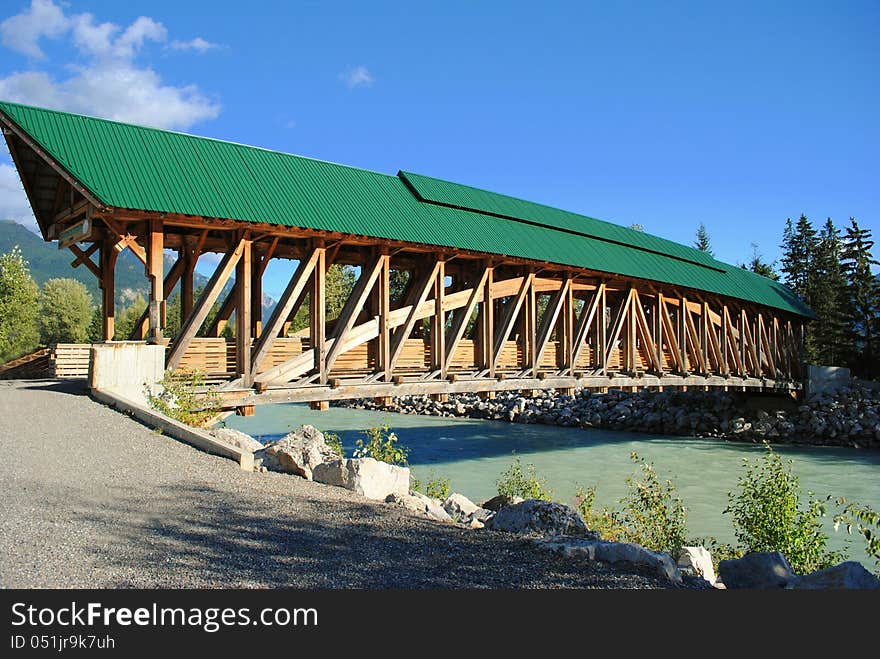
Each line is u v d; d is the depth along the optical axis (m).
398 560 5.67
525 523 7.64
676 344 27.41
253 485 7.93
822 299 55.22
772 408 35.66
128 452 8.58
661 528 10.52
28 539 5.25
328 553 5.70
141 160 12.62
